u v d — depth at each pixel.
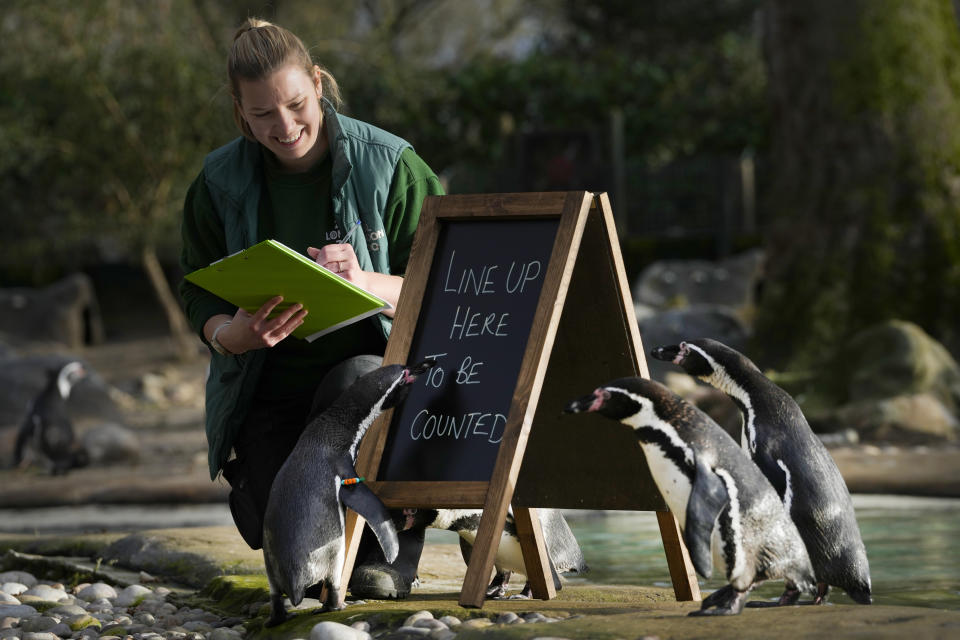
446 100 43.66
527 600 6.80
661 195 40.28
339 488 5.98
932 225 22.56
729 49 46.84
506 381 6.45
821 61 23.36
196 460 18.78
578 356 6.82
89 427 24.27
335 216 7.24
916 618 5.02
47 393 20.59
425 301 6.91
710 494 5.16
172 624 7.38
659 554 10.16
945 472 13.83
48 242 37.62
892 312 22.44
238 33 6.90
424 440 6.57
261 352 7.24
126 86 33.59
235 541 9.57
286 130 6.80
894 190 22.81
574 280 6.74
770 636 4.78
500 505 6.08
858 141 23.02
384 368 6.28
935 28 23.31
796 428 5.84
